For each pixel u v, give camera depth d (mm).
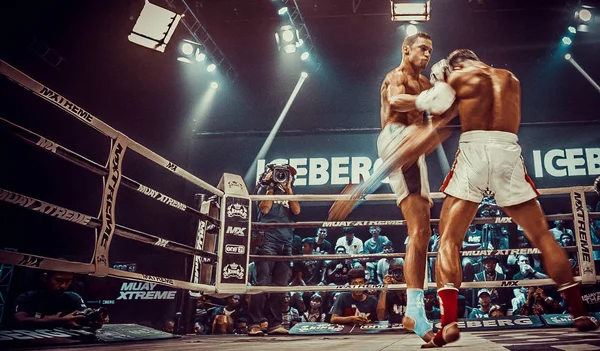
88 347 2578
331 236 10852
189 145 11688
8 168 8914
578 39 10516
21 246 9539
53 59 9453
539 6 10055
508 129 2369
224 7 10438
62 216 2730
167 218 11164
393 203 10680
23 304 4098
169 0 9250
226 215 4844
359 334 4430
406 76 2963
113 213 3238
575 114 10766
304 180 11047
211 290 4586
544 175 10234
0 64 2385
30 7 8547
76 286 8609
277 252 5270
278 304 5035
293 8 10516
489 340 2377
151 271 9594
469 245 7484
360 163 10977
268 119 11914
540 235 2365
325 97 11852
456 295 2189
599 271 7098
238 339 3818
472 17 10516
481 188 2346
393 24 10883
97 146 10562
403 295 5809
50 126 9547
